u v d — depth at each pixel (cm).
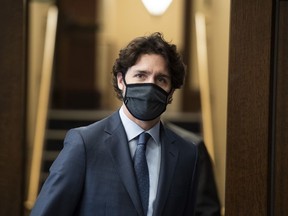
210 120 730
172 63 272
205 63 792
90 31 1115
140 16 1127
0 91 344
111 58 1127
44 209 258
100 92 1112
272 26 335
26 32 350
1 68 342
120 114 286
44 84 760
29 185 656
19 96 344
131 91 268
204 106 750
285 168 341
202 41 812
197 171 300
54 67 1012
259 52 334
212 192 382
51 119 866
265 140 336
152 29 1117
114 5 1130
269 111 337
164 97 270
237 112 335
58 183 262
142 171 273
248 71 334
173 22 1097
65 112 885
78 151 268
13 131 345
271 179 339
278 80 340
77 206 270
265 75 334
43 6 855
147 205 269
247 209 338
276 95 340
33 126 771
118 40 1131
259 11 333
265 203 338
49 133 834
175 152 289
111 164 269
